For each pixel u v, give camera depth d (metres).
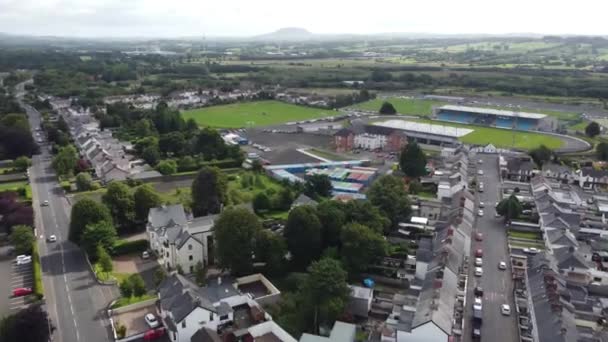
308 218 151.00
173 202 197.75
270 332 113.50
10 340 107.94
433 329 106.81
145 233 179.75
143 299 134.50
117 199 179.12
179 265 150.75
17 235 158.12
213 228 154.88
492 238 178.25
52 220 190.38
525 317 128.50
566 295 127.12
